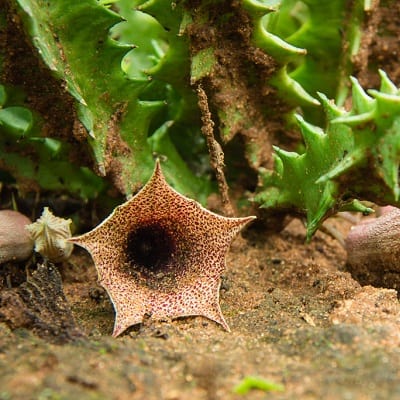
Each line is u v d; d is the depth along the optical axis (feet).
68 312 0.67
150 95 0.80
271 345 0.64
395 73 0.84
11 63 0.69
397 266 0.73
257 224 0.82
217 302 0.68
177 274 0.70
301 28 0.80
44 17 0.68
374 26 0.80
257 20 0.71
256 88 0.76
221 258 0.69
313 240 0.84
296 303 0.71
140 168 0.77
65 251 0.74
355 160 0.65
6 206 0.82
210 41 0.72
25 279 0.75
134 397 0.57
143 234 0.70
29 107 0.71
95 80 0.71
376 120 0.63
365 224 0.75
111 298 0.67
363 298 0.69
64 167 0.78
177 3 0.70
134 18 0.89
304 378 0.59
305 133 0.70
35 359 0.60
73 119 0.71
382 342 0.62
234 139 0.80
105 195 0.79
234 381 0.59
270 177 0.78
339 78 0.81
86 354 0.61
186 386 0.59
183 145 0.84
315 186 0.71
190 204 0.68
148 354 0.62
